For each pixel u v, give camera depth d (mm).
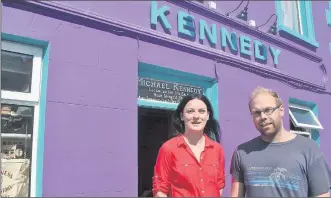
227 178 2143
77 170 1822
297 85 1919
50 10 1892
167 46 2357
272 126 1297
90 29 2029
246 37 2420
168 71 2375
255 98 1345
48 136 1798
